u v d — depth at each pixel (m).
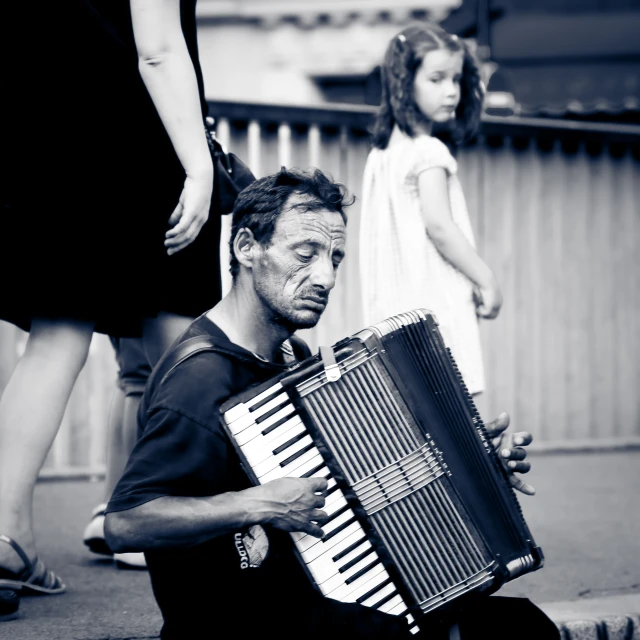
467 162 9.66
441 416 3.75
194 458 3.49
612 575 5.55
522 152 9.82
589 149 10.02
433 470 3.68
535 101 13.38
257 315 3.74
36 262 4.44
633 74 13.54
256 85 15.35
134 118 4.48
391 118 5.92
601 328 10.08
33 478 4.64
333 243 3.72
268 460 3.51
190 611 3.62
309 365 3.59
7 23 4.39
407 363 3.72
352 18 15.26
